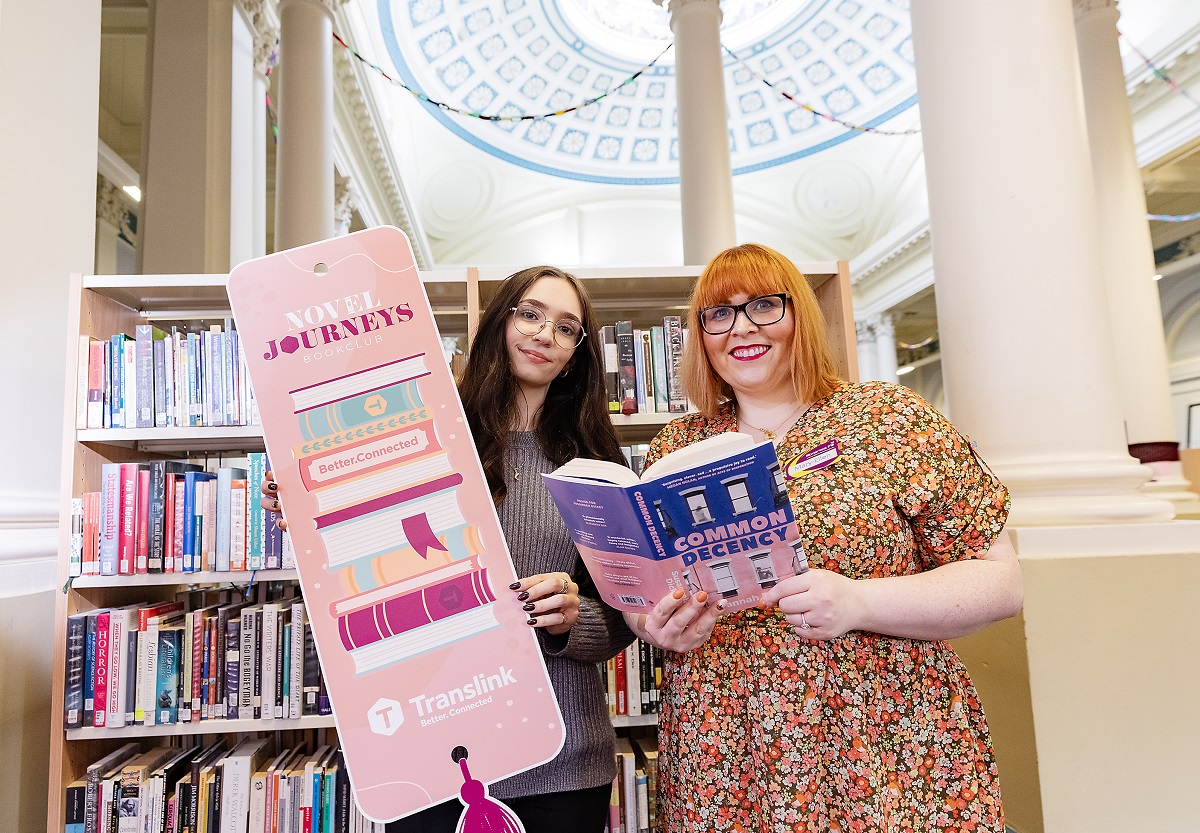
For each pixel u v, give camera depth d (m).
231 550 1.71
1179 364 9.01
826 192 11.23
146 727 1.64
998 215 1.75
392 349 1.10
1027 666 1.45
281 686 1.68
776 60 9.53
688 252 4.41
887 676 0.96
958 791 0.93
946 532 0.99
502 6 8.37
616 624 1.16
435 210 10.90
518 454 1.25
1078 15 4.93
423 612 1.03
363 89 6.91
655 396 1.93
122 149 6.82
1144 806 1.42
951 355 1.82
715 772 1.00
